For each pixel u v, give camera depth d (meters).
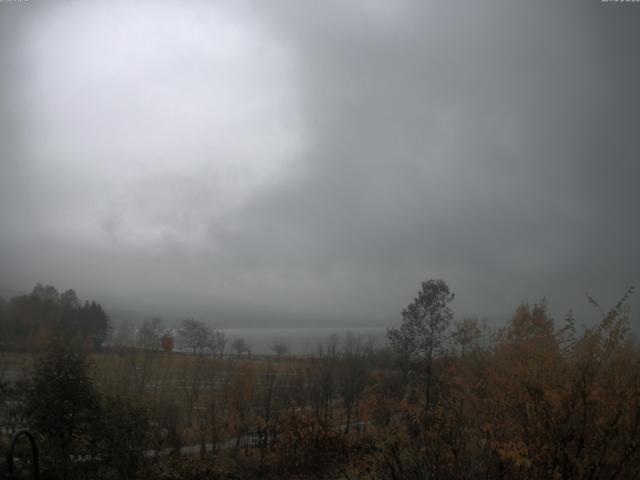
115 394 15.95
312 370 33.41
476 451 8.67
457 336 14.63
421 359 23.06
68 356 15.05
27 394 14.63
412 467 9.34
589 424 8.34
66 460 13.80
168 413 25.08
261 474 18.94
